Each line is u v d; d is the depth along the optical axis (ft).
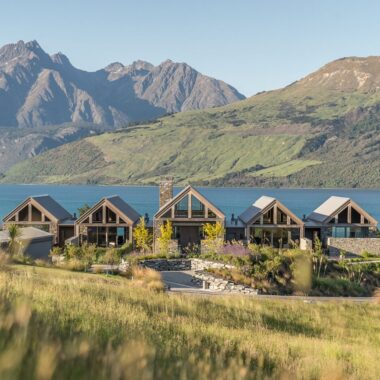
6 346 22.39
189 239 253.03
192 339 52.37
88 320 45.50
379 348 83.66
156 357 33.55
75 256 206.59
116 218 256.93
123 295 82.79
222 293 154.81
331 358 62.85
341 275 194.70
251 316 95.30
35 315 36.22
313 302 131.23
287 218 257.14
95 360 24.11
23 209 262.06
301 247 248.93
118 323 48.26
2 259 103.19
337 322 108.37
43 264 151.02
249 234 256.93
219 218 252.62
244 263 176.65
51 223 261.24
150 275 137.08
